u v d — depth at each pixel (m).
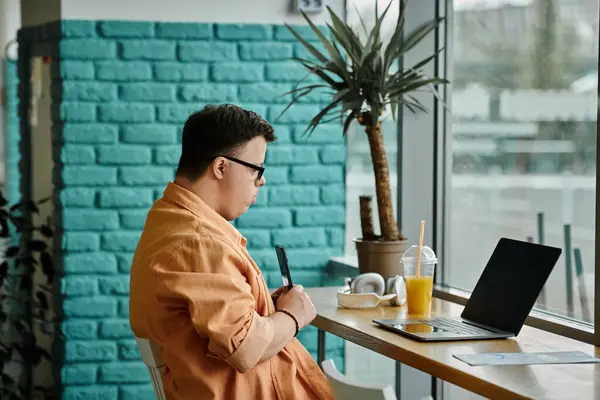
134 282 2.56
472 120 3.98
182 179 2.63
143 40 4.56
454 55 4.14
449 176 4.21
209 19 4.62
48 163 4.88
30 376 5.02
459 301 3.81
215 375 2.47
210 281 2.40
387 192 3.74
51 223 4.85
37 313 5.05
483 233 3.90
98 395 4.61
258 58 4.66
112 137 4.56
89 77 4.52
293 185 4.75
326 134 4.77
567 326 3.07
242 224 4.71
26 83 4.99
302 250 4.79
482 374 2.34
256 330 2.43
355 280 3.47
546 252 2.87
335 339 4.84
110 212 4.59
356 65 3.69
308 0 4.70
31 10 4.90
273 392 2.62
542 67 3.44
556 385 2.23
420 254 3.28
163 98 4.59
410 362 2.63
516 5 3.62
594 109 3.12
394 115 3.73
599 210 2.84
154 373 2.62
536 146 3.48
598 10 3.08
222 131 2.60
